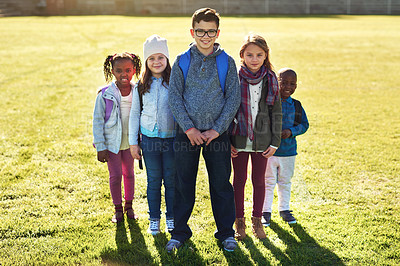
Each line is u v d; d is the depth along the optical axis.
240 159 3.04
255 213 3.09
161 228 3.22
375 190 3.96
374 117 6.66
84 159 4.66
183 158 2.81
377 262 2.76
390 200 3.73
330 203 3.68
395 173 4.39
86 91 8.16
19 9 29.66
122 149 3.23
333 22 24.83
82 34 17.06
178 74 2.74
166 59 3.02
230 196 2.88
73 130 5.76
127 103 3.18
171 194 3.14
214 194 2.89
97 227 3.21
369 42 16.06
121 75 3.07
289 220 3.30
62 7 31.59
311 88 8.78
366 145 5.30
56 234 3.09
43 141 5.28
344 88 8.81
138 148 3.08
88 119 6.32
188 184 2.86
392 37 17.58
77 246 2.92
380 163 4.68
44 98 7.55
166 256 2.80
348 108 7.22
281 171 3.29
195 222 3.31
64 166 4.46
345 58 12.61
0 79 9.05
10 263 2.72
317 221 3.33
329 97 8.02
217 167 2.79
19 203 3.58
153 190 3.08
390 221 3.33
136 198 3.77
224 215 2.88
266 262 2.76
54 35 16.75
